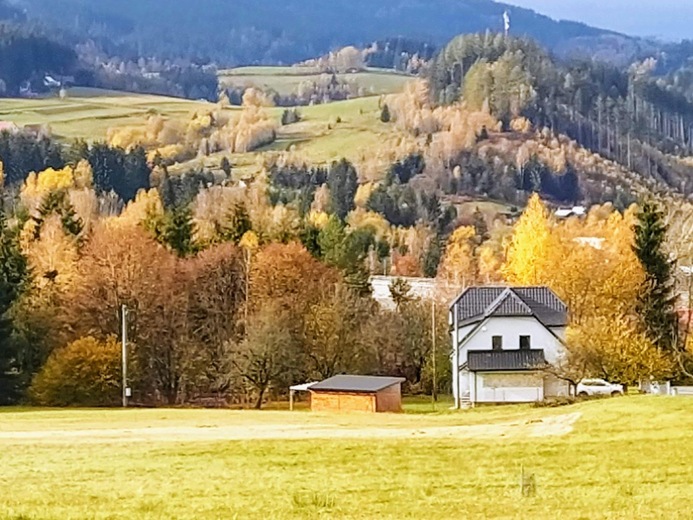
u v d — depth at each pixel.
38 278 99.62
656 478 36.97
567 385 86.44
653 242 96.94
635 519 27.78
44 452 48.41
